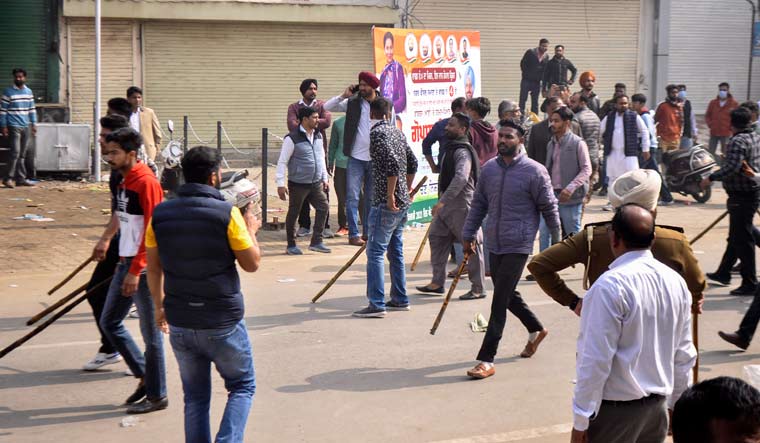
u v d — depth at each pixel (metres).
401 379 6.63
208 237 4.64
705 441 2.32
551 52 22.89
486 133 9.92
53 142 16.20
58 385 6.44
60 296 8.88
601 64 23.41
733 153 8.83
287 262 10.70
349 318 8.30
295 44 20.50
